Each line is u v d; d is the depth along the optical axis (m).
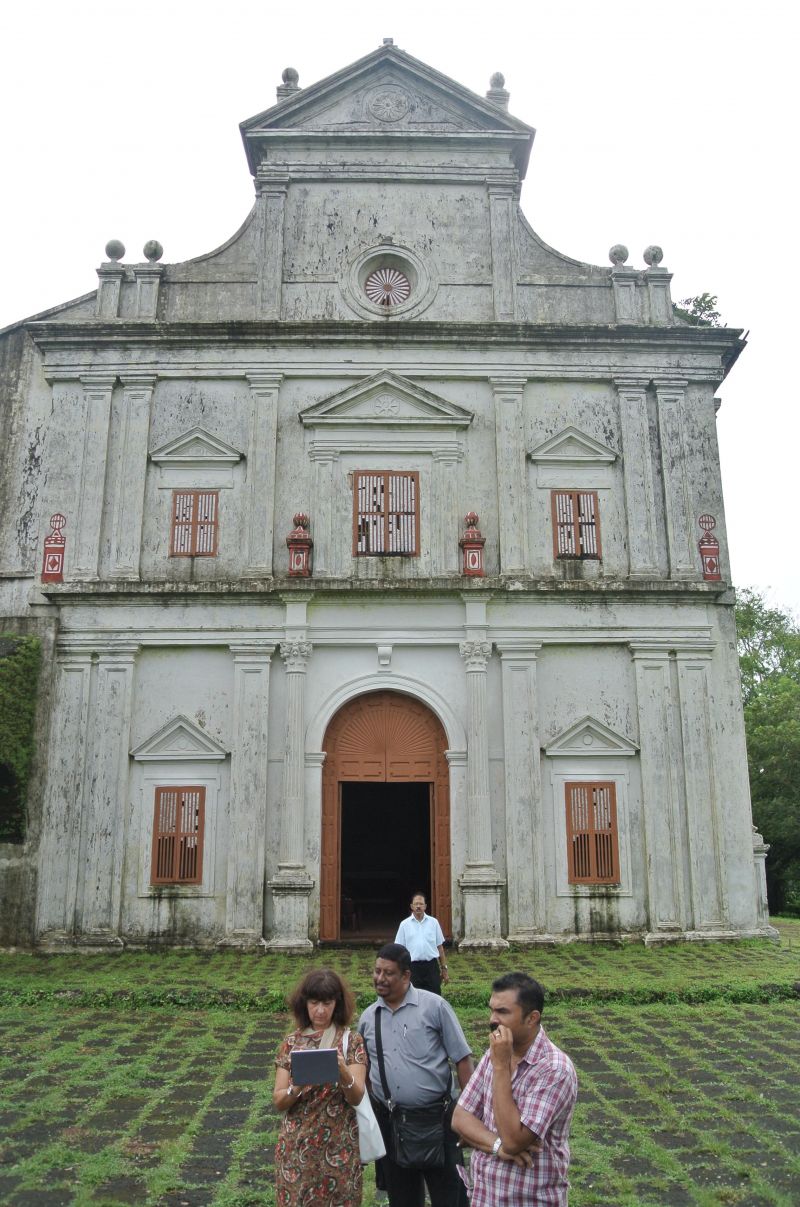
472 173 19.36
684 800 16.88
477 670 16.98
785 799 30.41
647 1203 6.00
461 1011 11.41
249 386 18.34
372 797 24.55
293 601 17.08
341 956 15.35
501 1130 3.97
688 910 16.44
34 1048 9.83
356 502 17.89
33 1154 6.79
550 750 16.94
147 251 19.11
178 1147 6.89
